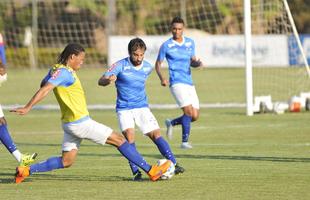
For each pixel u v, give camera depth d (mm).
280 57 92812
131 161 26125
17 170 26266
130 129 28312
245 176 27453
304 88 76375
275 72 93000
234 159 32438
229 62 101938
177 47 37188
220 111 57906
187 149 36375
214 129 45375
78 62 25422
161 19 126625
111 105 63750
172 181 26562
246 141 39188
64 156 26109
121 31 128625
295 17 123562
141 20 128625
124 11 128875
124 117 28375
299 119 50000
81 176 28203
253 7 83875
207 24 107500
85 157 34000
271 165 30281
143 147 37812
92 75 104438
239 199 22922
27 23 125000
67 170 29844
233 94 74812
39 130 46969
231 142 38906
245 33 53312
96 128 25406
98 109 61500
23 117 55562
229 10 114375
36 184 26375
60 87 24922
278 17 63750
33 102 24391
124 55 100438
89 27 124062
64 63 25359
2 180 27422
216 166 30281
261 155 33562
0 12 125188
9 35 125375
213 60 102312
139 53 27641
